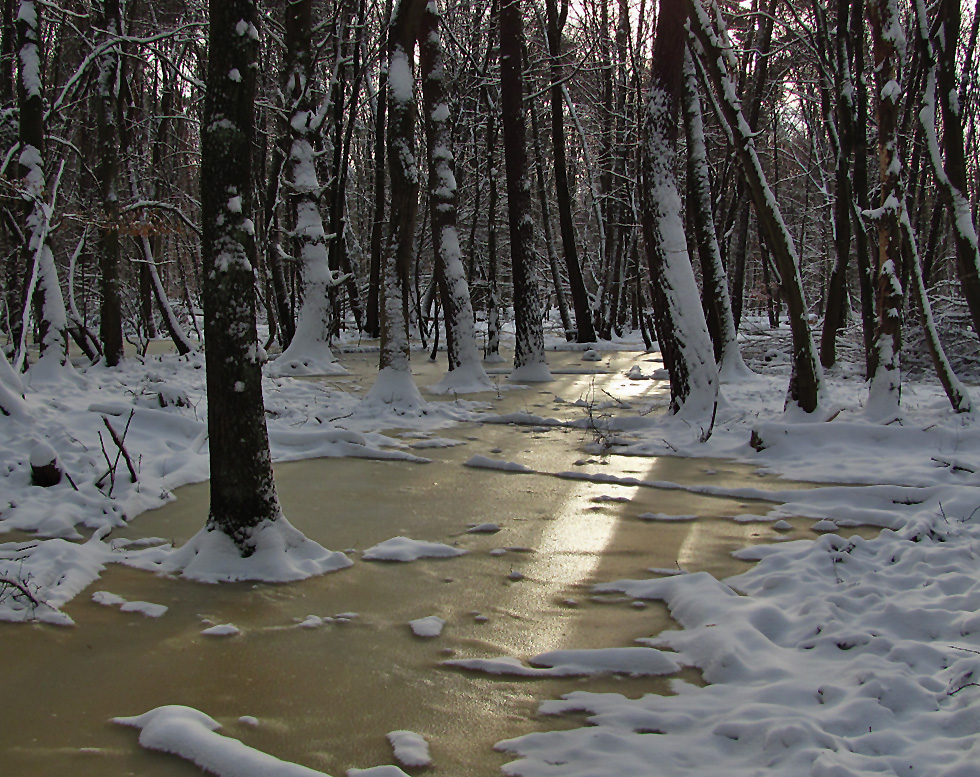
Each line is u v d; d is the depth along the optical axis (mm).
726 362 15523
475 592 5059
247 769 3049
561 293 28672
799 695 3561
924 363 15055
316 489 7633
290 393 13086
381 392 12195
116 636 4371
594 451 9383
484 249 32406
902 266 14789
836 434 9039
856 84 12312
